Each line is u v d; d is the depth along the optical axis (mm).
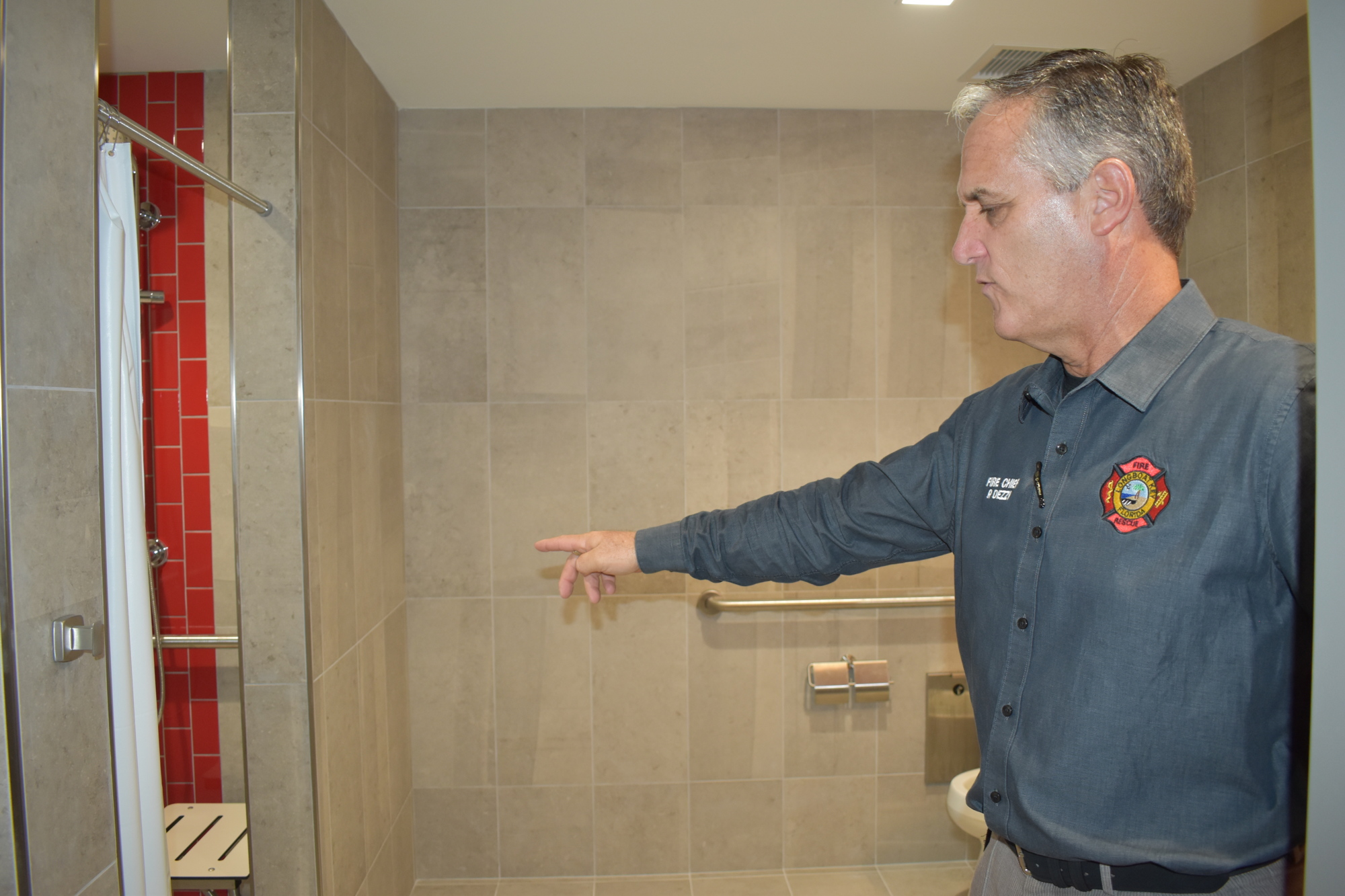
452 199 2168
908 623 2264
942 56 1908
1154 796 686
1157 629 671
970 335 2238
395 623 2100
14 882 821
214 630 1944
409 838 2191
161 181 1946
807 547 1040
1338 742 368
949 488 964
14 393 818
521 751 2236
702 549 1067
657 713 2242
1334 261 360
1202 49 1888
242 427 1499
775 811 2266
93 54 938
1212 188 2006
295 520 1508
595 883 2229
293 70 1477
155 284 1944
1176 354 710
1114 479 717
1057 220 716
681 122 2186
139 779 1125
